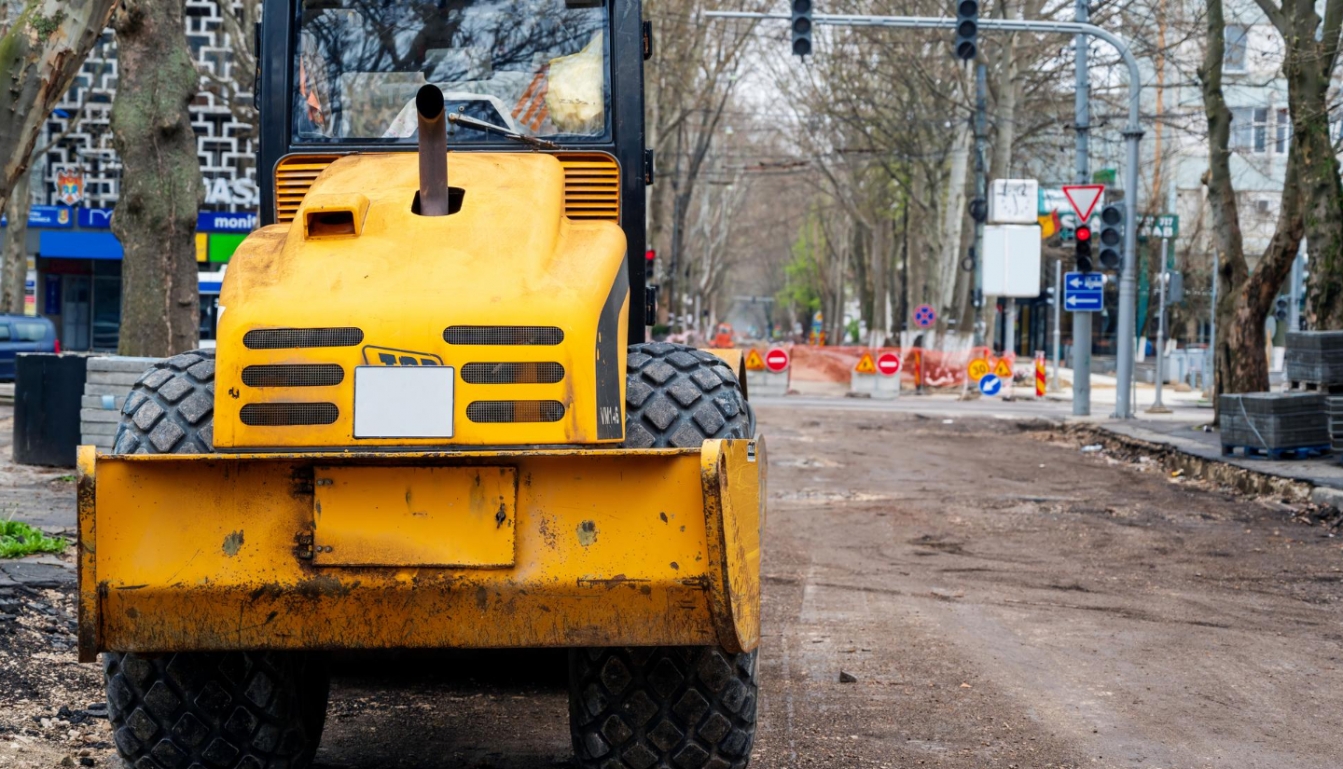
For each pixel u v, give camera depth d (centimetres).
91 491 567
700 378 678
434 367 598
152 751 659
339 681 984
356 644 590
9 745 779
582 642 585
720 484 557
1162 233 6050
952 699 941
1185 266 6888
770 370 5762
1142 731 870
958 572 1479
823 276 12162
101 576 577
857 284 10012
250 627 588
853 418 4222
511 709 912
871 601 1305
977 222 5278
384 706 918
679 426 655
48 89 994
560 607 581
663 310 6138
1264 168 6888
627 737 646
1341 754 827
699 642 581
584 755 657
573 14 842
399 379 597
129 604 581
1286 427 2388
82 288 6538
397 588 580
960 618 1228
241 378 601
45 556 1291
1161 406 4241
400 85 841
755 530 618
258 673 668
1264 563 1555
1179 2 4219
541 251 647
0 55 975
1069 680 1002
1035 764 796
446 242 643
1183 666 1055
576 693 654
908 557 1579
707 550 568
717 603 566
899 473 2559
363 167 734
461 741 837
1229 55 3694
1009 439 3441
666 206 7644
